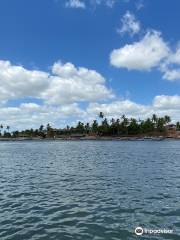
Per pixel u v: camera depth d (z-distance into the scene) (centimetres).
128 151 8588
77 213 1738
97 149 10056
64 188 2562
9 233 1403
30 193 2364
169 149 9694
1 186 2723
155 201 2019
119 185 2675
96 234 1373
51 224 1532
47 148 11550
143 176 3266
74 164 4741
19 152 8919
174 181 2891
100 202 2012
